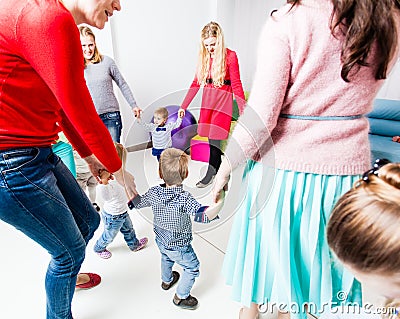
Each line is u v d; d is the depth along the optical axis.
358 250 0.51
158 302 1.27
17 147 0.76
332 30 0.60
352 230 0.52
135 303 1.26
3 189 0.76
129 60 2.89
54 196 0.86
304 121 0.72
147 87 3.09
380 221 0.49
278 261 0.85
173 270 1.43
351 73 0.63
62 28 0.63
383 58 0.62
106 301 1.27
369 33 0.58
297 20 0.63
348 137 0.72
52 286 0.96
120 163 0.88
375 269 0.50
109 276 1.40
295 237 0.84
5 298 1.29
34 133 0.79
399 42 0.62
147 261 1.49
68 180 0.99
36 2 0.63
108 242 1.45
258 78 0.69
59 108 0.85
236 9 3.66
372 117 2.63
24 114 0.75
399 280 0.50
